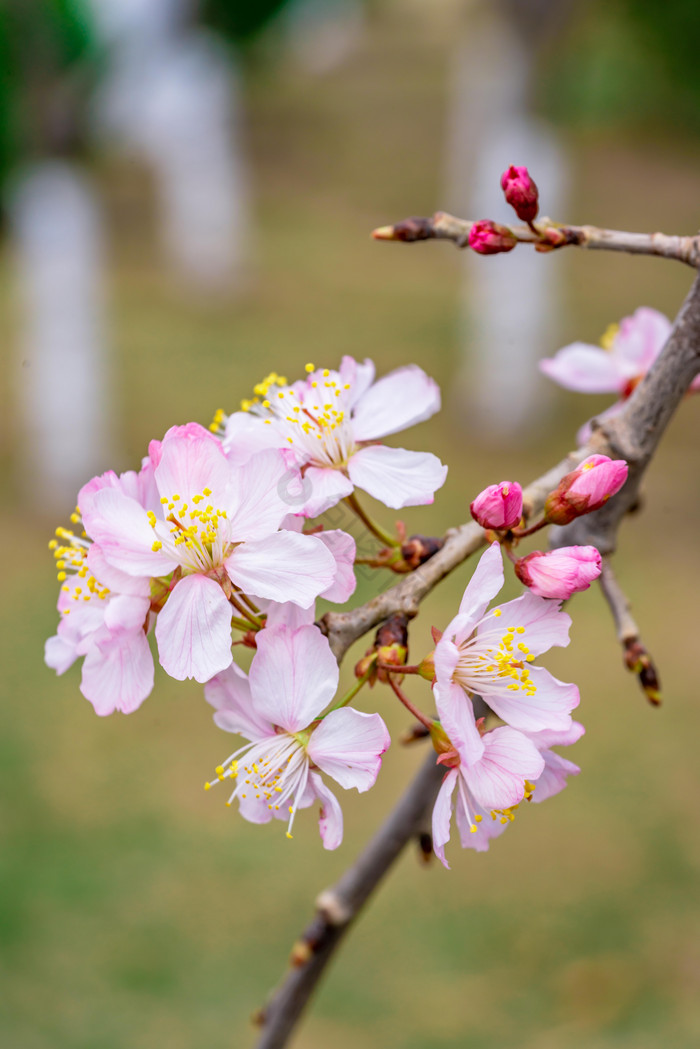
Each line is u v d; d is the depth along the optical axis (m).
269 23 10.28
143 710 5.64
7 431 8.89
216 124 12.45
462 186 14.35
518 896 4.50
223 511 1.16
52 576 6.90
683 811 4.87
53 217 7.92
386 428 1.32
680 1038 3.74
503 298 9.07
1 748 5.38
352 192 15.76
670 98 18.08
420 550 1.30
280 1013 1.62
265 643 1.13
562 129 9.45
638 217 14.57
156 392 9.38
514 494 1.18
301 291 12.25
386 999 4.02
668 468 8.28
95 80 8.10
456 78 17.03
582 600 6.60
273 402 1.36
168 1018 3.85
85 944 4.21
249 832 4.83
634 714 5.54
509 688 1.17
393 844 1.52
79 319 8.03
